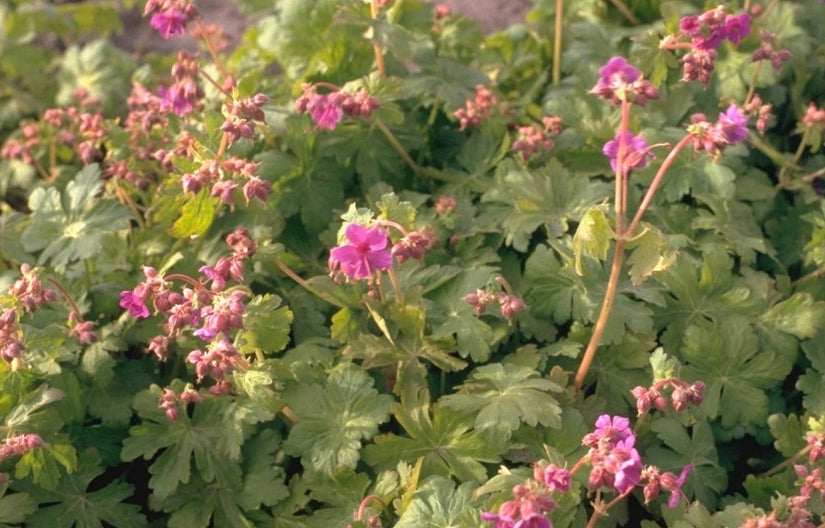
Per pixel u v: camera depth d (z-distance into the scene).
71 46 1.35
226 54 1.25
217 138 1.01
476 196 1.09
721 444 1.01
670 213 1.05
